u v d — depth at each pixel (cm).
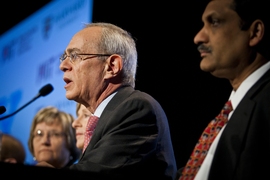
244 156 235
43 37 727
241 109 247
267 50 256
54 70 672
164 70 546
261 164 233
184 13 537
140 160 294
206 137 266
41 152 488
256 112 241
